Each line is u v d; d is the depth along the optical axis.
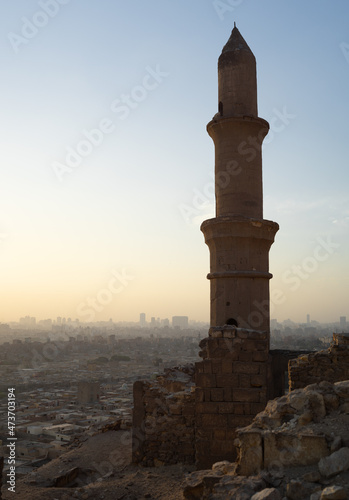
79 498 13.84
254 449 9.26
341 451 8.35
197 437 15.84
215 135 22.50
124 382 118.31
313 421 9.70
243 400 15.76
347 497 7.25
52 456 44.62
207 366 16.12
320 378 16.38
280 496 8.00
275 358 20.52
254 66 23.11
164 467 16.83
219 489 8.73
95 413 75.38
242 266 21.00
